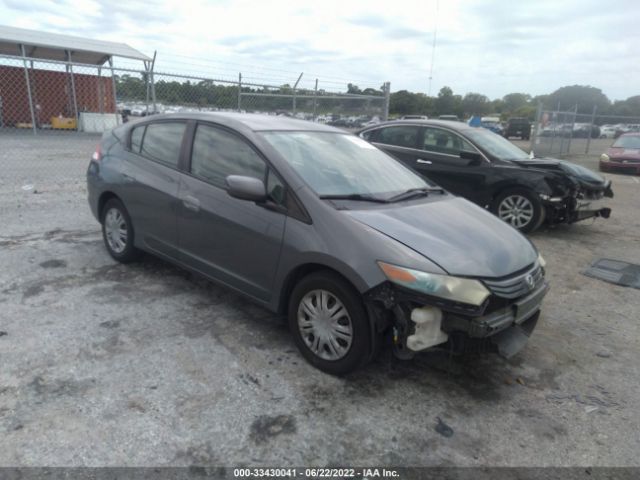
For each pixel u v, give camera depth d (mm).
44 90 22922
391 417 2885
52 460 2365
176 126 4359
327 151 4016
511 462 2600
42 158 13172
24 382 2943
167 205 4172
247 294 3666
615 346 3986
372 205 3482
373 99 13094
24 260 4961
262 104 12734
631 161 16906
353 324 3027
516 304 3035
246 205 3570
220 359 3354
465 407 3037
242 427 2701
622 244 7199
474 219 3670
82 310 3928
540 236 7477
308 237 3189
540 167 7270
